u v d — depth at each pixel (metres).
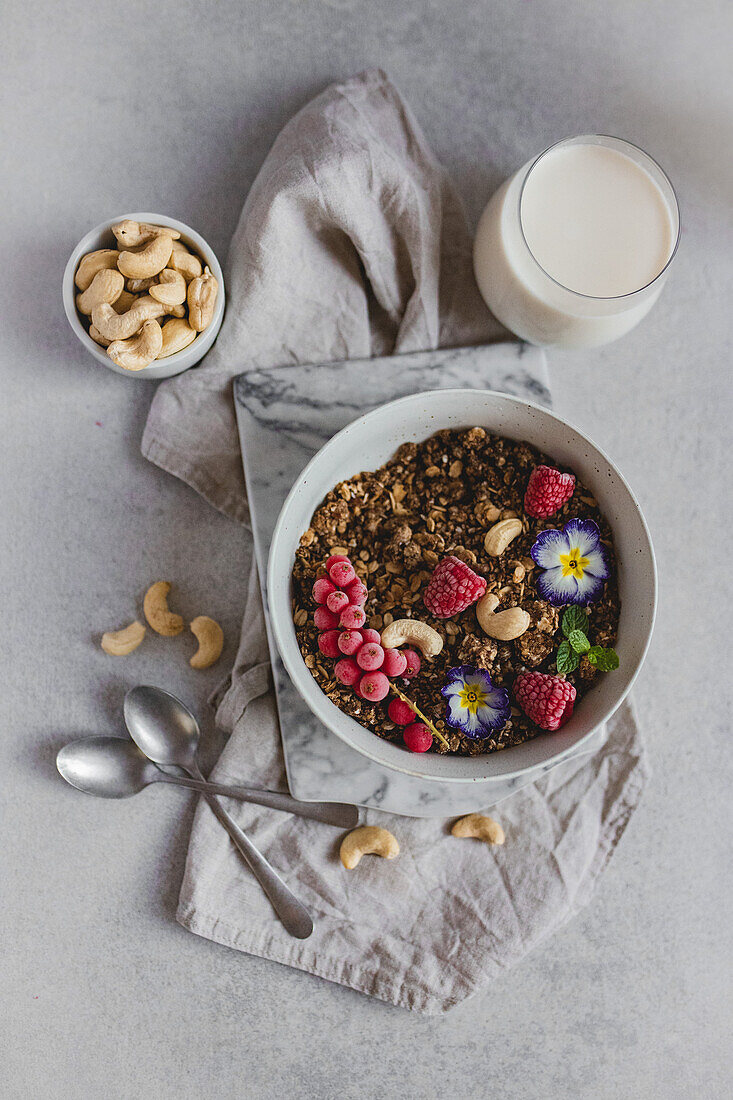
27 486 0.63
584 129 0.66
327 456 0.56
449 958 0.62
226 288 0.62
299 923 0.62
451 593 0.56
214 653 0.62
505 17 0.65
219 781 0.62
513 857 0.63
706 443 0.66
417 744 0.56
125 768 0.62
